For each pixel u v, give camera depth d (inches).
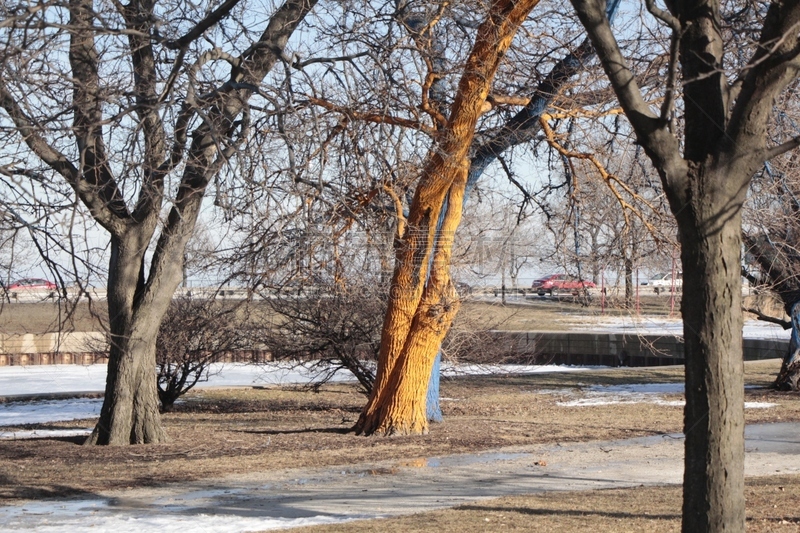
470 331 854.5
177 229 621.3
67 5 376.2
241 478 496.4
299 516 385.4
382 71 504.7
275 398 986.7
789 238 798.5
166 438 640.4
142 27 522.0
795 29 247.8
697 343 262.4
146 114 452.4
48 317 1534.2
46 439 668.1
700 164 262.8
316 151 489.4
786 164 723.4
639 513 364.2
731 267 261.7
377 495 439.2
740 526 259.0
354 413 860.6
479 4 593.6
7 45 382.3
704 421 260.7
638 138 267.4
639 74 581.3
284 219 506.0
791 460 536.1
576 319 1657.2
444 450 590.9
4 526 368.2
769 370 1151.6
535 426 712.4
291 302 810.8
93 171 554.6
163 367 888.3
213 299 792.3
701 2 269.3
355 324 815.1
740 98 260.8
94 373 1371.8
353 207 572.7
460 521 355.3
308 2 555.5
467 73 585.3
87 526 365.4
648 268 1243.2
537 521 350.9
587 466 529.3
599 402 909.2
